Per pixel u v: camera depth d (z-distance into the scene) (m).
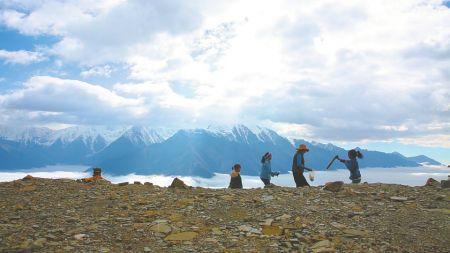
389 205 12.48
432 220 10.80
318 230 10.27
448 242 9.32
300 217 11.34
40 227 10.44
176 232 10.13
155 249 9.09
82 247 9.08
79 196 14.16
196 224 10.87
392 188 15.30
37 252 8.69
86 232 10.10
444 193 13.95
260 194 14.52
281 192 14.80
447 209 11.73
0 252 8.55
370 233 10.02
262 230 10.36
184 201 13.21
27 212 11.95
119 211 12.16
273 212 11.97
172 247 9.21
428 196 13.55
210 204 13.00
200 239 9.73
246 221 11.21
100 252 8.79
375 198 13.36
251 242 9.54
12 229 10.16
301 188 15.91
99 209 12.40
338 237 9.73
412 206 12.19
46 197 13.95
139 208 12.55
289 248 9.12
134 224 10.74
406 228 10.31
